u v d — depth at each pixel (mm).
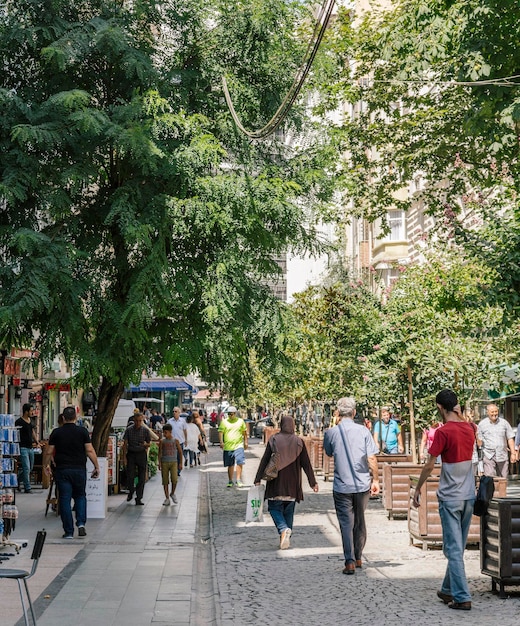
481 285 14969
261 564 13297
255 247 20547
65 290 18219
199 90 20906
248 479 32469
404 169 25281
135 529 17641
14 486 13938
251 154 20797
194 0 21172
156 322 20516
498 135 17391
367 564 13141
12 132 17797
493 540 10812
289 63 21453
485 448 19469
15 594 10898
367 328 24219
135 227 18453
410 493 15133
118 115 18891
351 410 12781
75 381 19453
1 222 18844
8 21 19391
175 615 9773
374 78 25359
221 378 21766
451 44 19297
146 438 23094
